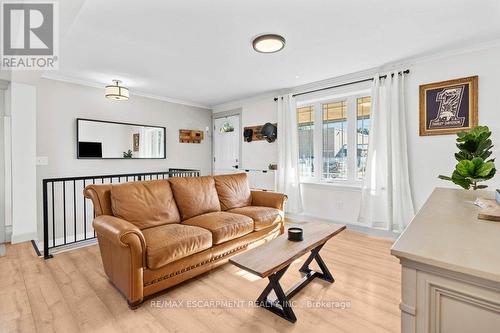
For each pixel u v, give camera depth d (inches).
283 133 181.5
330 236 85.8
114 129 175.8
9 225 135.6
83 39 103.7
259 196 140.5
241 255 69.0
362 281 88.7
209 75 150.6
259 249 73.0
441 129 119.7
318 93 164.2
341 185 155.8
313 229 91.6
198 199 115.0
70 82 156.2
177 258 80.4
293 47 112.7
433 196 66.7
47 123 148.1
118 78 155.9
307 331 63.9
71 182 157.6
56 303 74.9
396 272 95.1
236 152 222.4
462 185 69.1
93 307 73.2
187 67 136.9
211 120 243.4
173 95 199.8
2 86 133.9
